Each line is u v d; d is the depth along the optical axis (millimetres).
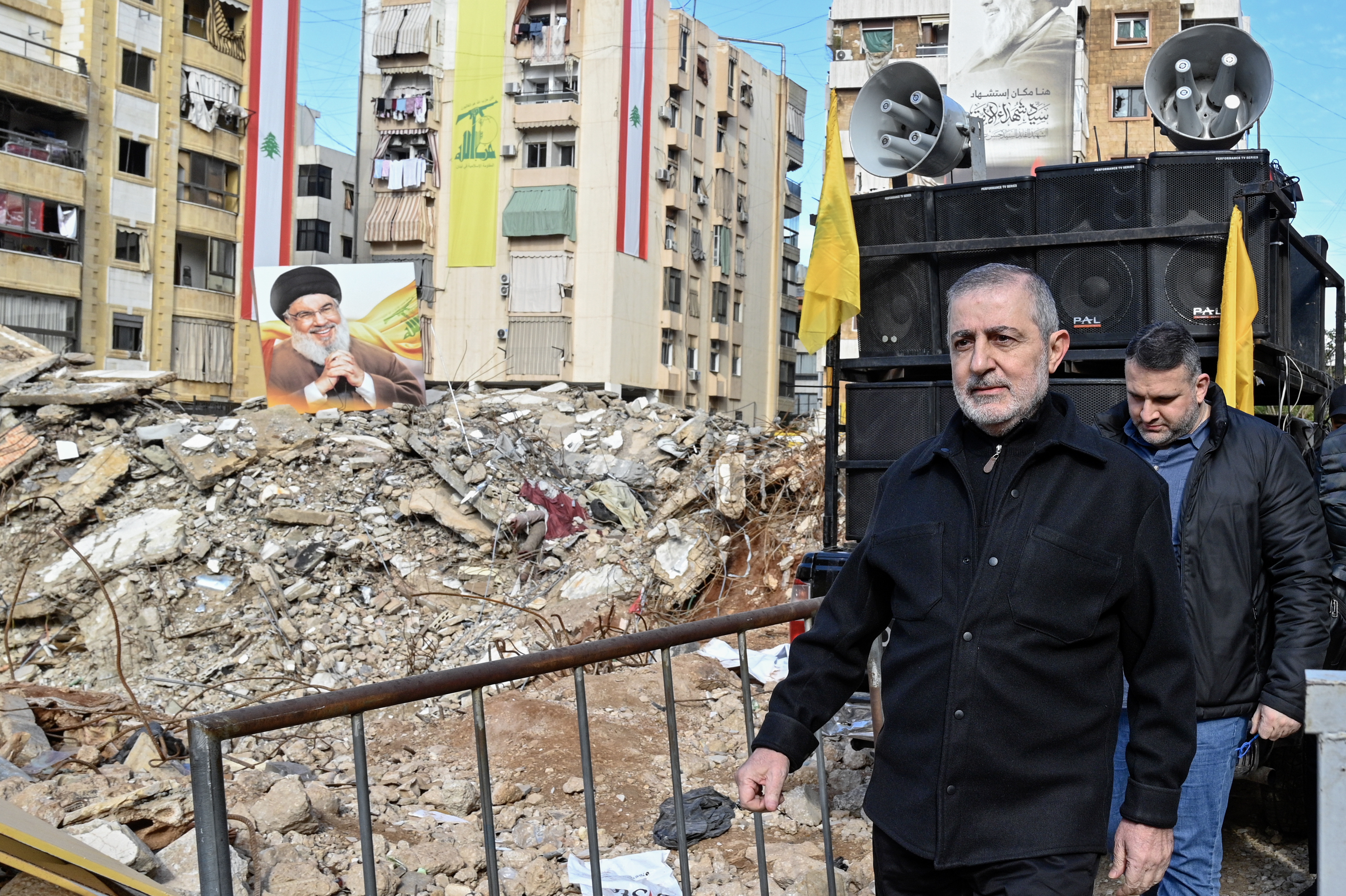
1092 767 2213
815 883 3965
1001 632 2195
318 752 6281
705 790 5035
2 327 17750
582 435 18047
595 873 2742
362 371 18297
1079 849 2166
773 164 48656
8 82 26531
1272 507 3305
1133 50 32688
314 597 13133
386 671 11867
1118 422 3623
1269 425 3420
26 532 13930
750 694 3301
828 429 6242
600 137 36688
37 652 12422
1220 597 3271
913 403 6094
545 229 36219
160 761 5195
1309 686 1811
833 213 6148
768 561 13164
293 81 35000
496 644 9516
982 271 2309
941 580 2271
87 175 29000
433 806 5066
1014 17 26750
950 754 2199
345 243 46781
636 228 37969
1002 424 2256
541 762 5551
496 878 2473
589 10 36781
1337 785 1799
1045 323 2262
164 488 14883
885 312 6242
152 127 30906
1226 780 3250
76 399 15859
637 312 38406
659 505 15664
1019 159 26484
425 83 38188
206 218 32500
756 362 47969
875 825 2342
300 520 14234
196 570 13516
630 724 6246
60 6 29344
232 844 4070
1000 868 2174
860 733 5270
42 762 5035
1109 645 2242
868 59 34656
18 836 2963
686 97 41000
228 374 33281
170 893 3309
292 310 18219
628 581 12867
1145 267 5586
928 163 6465
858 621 2479
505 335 37062
